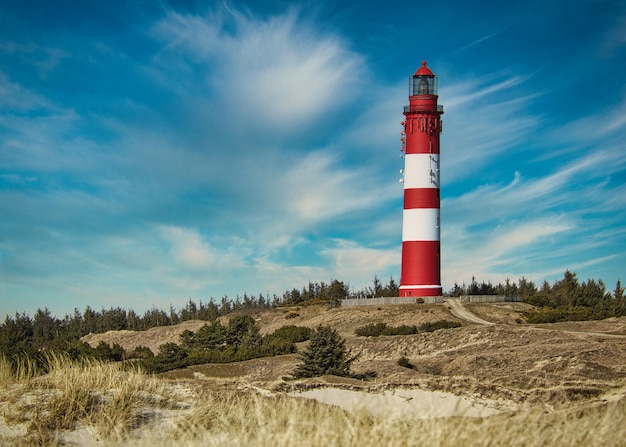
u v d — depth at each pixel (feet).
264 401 85.81
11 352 170.09
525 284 528.22
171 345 227.61
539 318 274.98
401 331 252.21
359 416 62.13
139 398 81.82
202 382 143.23
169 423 73.72
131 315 563.89
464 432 57.26
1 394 78.69
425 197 306.76
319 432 56.54
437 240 309.22
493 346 202.28
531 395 119.24
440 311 295.69
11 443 65.67
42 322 503.20
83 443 67.05
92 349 244.01
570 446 57.62
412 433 56.90
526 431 59.21
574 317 276.82
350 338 249.75
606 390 119.24
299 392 132.05
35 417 70.64
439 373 174.91
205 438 61.57
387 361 195.83
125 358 243.60
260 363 206.80
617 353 167.32
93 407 75.72
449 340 218.79
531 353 175.32
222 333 274.57
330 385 138.92
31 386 81.56
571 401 111.24
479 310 298.15
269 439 57.00
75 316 557.33
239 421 70.79
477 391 125.59
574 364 152.66
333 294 474.08
